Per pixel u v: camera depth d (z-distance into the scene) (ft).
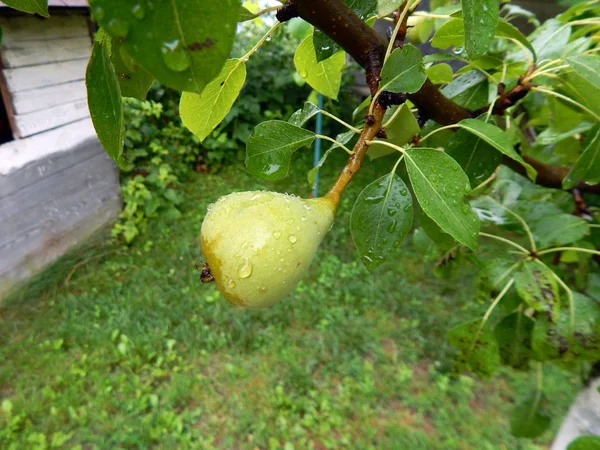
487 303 1.37
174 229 4.62
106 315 3.43
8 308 3.40
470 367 1.08
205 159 5.94
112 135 0.45
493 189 1.24
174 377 2.93
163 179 4.92
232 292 0.57
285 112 6.60
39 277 3.66
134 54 0.27
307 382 2.94
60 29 3.61
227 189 5.48
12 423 2.56
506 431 2.72
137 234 4.47
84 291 3.67
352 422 2.77
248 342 3.26
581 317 0.97
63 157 3.86
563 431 1.38
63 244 3.97
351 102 6.72
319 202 0.63
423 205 0.57
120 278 3.88
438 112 0.84
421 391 2.97
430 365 3.16
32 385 2.83
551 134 1.22
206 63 0.28
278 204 0.59
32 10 0.50
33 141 3.57
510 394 2.97
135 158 5.25
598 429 1.26
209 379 2.96
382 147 0.86
